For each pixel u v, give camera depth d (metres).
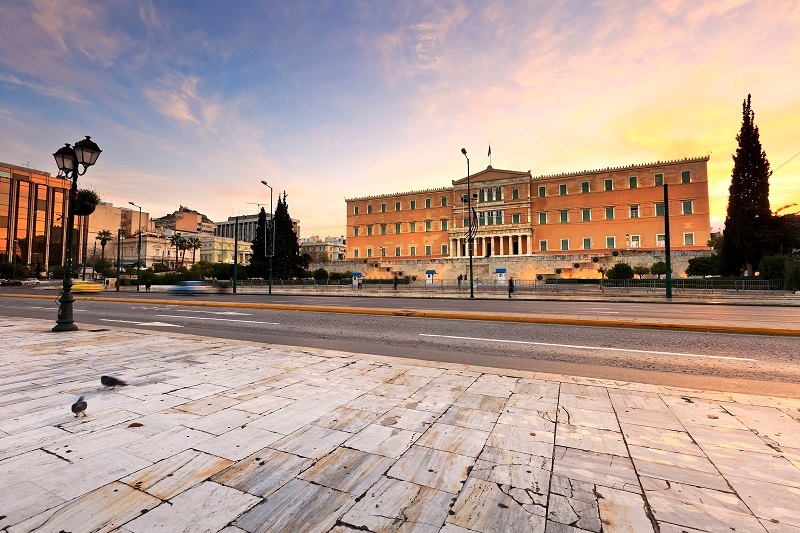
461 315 14.19
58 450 3.35
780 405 4.57
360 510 2.57
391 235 77.50
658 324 11.41
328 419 4.13
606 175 62.06
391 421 4.09
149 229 124.31
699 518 2.49
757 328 10.45
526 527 2.40
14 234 88.69
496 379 5.70
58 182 97.81
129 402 4.66
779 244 34.53
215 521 2.44
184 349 8.02
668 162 57.84
